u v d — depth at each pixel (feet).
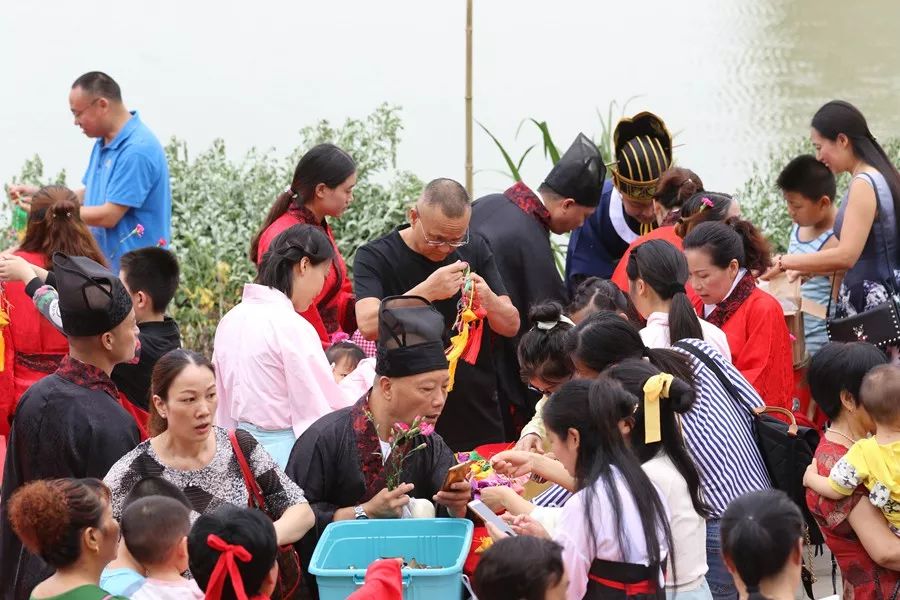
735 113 47.96
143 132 24.18
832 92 49.90
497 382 20.10
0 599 14.11
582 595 12.18
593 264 23.47
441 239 18.17
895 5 62.18
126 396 16.62
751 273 17.79
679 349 15.26
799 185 20.70
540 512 13.51
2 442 18.65
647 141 22.35
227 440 13.78
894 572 14.01
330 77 51.03
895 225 19.47
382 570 11.39
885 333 18.06
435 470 14.38
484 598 10.49
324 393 16.08
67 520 11.27
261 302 16.30
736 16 61.67
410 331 13.64
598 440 12.30
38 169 28.40
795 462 15.02
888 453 13.71
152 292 16.79
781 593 10.89
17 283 17.61
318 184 20.39
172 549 12.00
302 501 13.61
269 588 11.34
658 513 12.11
